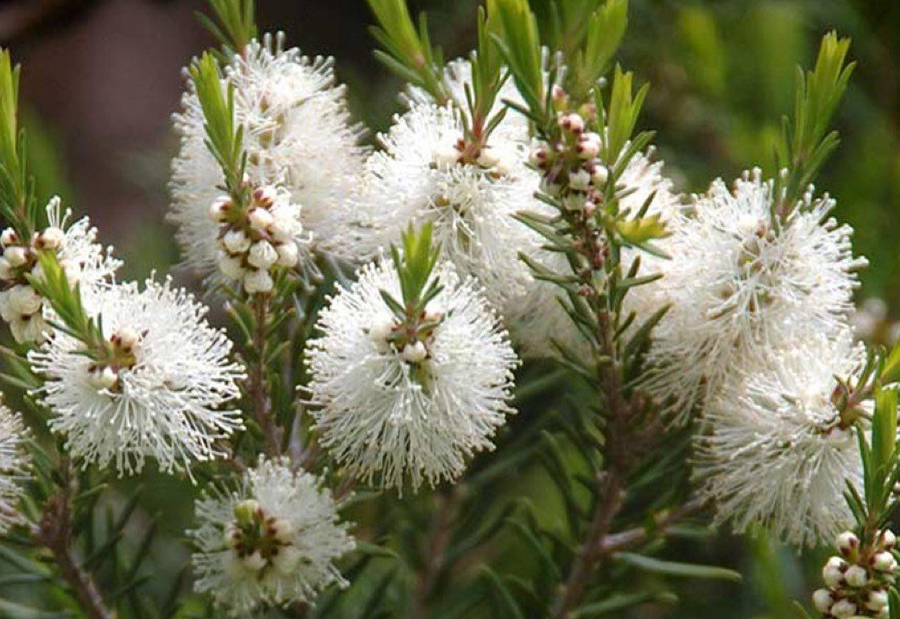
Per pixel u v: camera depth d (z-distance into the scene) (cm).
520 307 46
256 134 46
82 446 44
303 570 45
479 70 45
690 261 45
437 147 46
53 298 43
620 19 46
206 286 48
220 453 44
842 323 46
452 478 45
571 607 48
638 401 46
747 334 45
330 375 44
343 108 49
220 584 45
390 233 46
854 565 44
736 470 45
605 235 45
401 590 52
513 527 50
